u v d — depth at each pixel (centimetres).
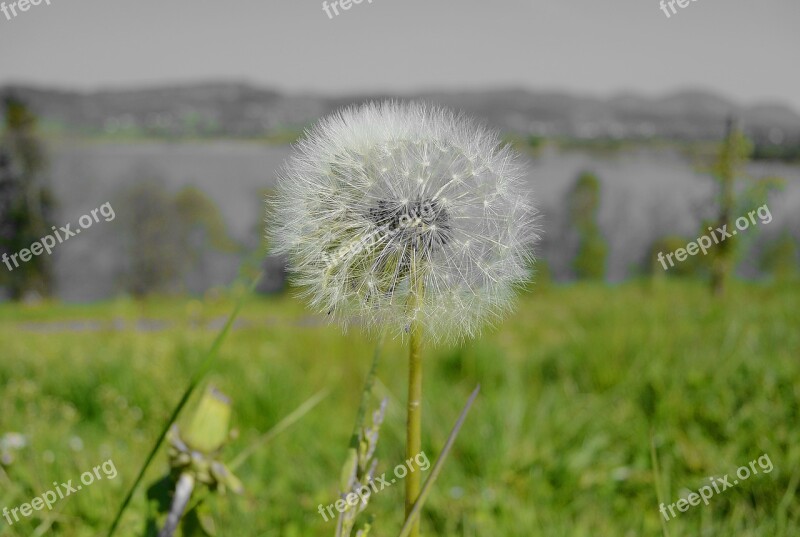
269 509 323
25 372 652
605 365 562
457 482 367
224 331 140
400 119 164
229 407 137
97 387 575
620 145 6306
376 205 154
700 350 548
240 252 3716
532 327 975
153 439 431
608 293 1451
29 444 362
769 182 1250
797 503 324
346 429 459
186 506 143
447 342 149
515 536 309
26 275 3684
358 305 150
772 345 548
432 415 450
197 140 10150
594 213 3628
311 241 155
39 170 4034
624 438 427
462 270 153
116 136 10438
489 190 158
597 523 329
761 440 379
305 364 673
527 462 378
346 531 143
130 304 1269
